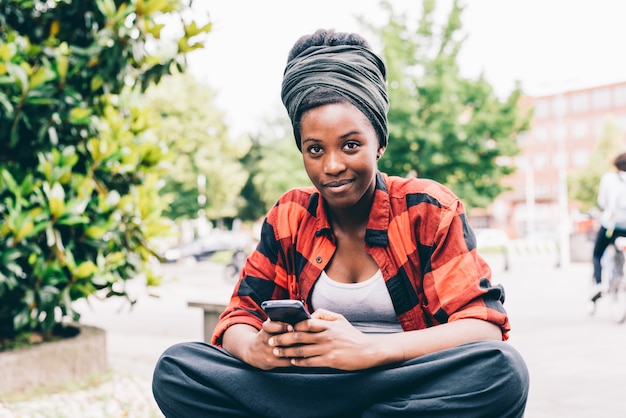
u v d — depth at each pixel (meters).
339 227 1.65
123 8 4.00
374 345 1.37
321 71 1.49
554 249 26.34
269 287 1.76
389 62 19.39
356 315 1.64
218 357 1.50
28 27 4.05
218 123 26.81
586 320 7.52
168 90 24.75
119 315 9.17
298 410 1.41
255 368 1.46
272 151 33.31
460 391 1.32
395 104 19.59
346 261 1.65
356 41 1.59
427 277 1.57
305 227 1.70
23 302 3.81
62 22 4.05
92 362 4.40
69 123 4.03
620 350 5.52
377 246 1.60
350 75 1.48
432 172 20.58
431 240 1.58
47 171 3.80
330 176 1.47
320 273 1.65
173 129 24.75
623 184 7.04
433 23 19.56
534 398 3.97
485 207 21.22
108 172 4.27
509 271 17.84
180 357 1.51
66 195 3.98
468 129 20.16
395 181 1.70
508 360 1.31
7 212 3.79
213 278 18.80
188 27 3.99
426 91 19.62
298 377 1.41
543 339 6.23
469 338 1.43
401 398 1.37
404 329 1.61
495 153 20.39
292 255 1.73
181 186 27.39
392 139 19.92
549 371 4.76
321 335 1.35
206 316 4.13
